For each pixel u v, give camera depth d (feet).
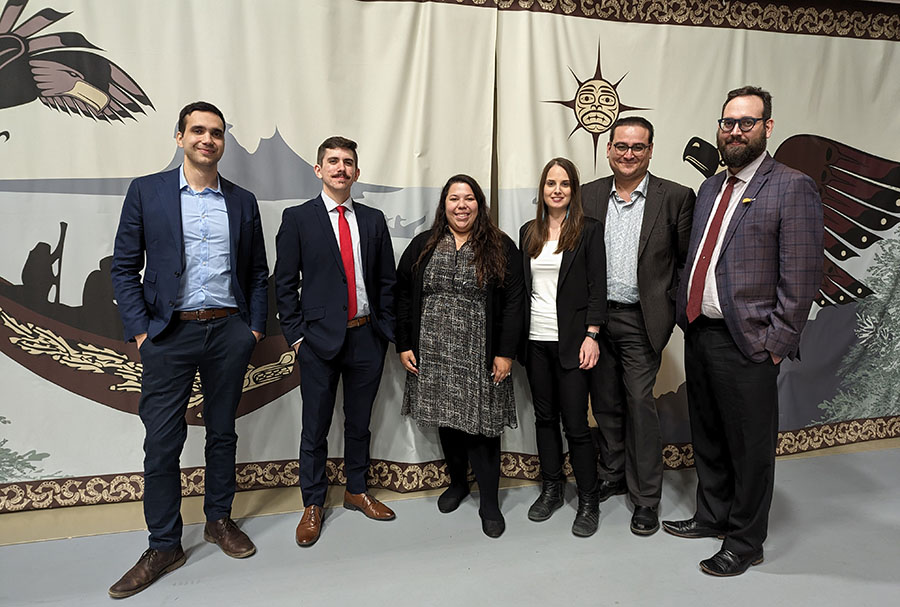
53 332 7.52
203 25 7.57
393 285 7.46
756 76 9.02
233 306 6.55
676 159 8.89
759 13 8.93
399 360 8.30
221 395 6.61
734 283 6.16
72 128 7.38
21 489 7.54
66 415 7.62
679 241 7.19
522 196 8.46
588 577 6.29
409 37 8.01
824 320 9.57
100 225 7.55
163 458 6.19
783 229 5.92
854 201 9.55
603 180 7.61
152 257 6.14
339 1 7.84
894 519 7.56
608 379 7.61
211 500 6.86
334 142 6.81
